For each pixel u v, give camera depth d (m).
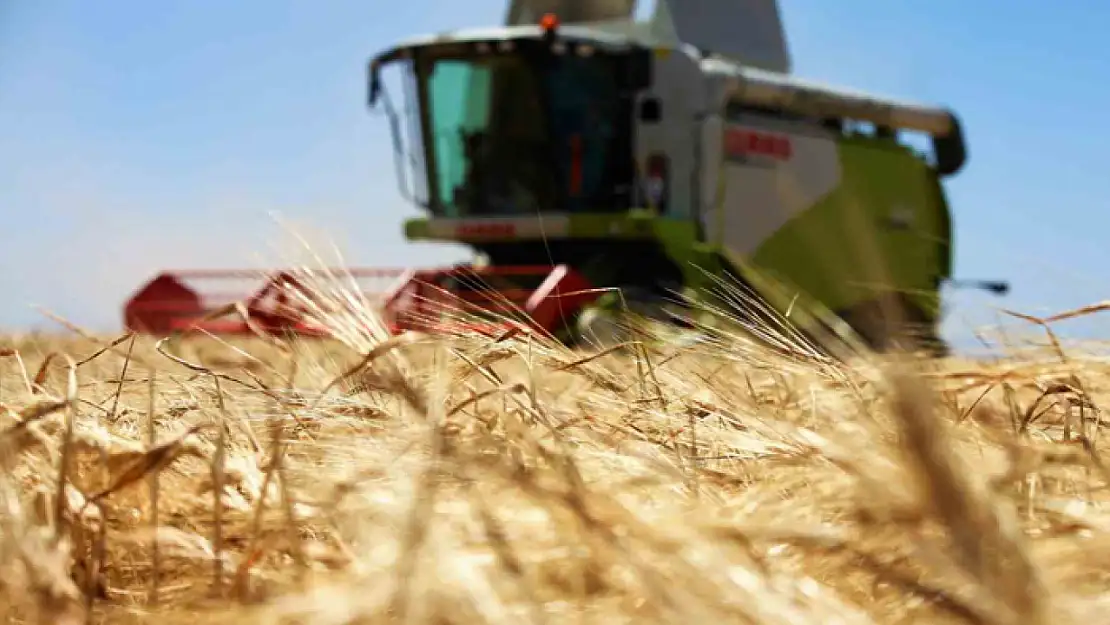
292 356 2.95
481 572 1.46
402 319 3.44
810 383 2.75
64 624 1.53
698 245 13.77
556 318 10.73
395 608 1.35
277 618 1.45
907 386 1.19
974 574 1.17
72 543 1.85
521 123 14.07
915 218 18.73
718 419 2.54
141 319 12.47
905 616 1.35
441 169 14.48
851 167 17.30
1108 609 1.15
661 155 14.54
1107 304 2.75
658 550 1.43
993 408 2.74
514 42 13.70
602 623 1.38
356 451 2.25
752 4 16.89
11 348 3.21
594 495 1.66
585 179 14.08
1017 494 1.76
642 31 16.11
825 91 16.77
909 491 1.43
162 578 1.89
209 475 2.22
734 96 15.23
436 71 14.23
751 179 15.45
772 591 1.34
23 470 2.28
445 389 2.15
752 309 3.04
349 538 1.87
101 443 2.06
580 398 2.78
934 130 19.06
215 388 2.79
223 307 3.14
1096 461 2.01
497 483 1.83
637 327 3.51
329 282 2.80
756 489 1.99
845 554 1.47
